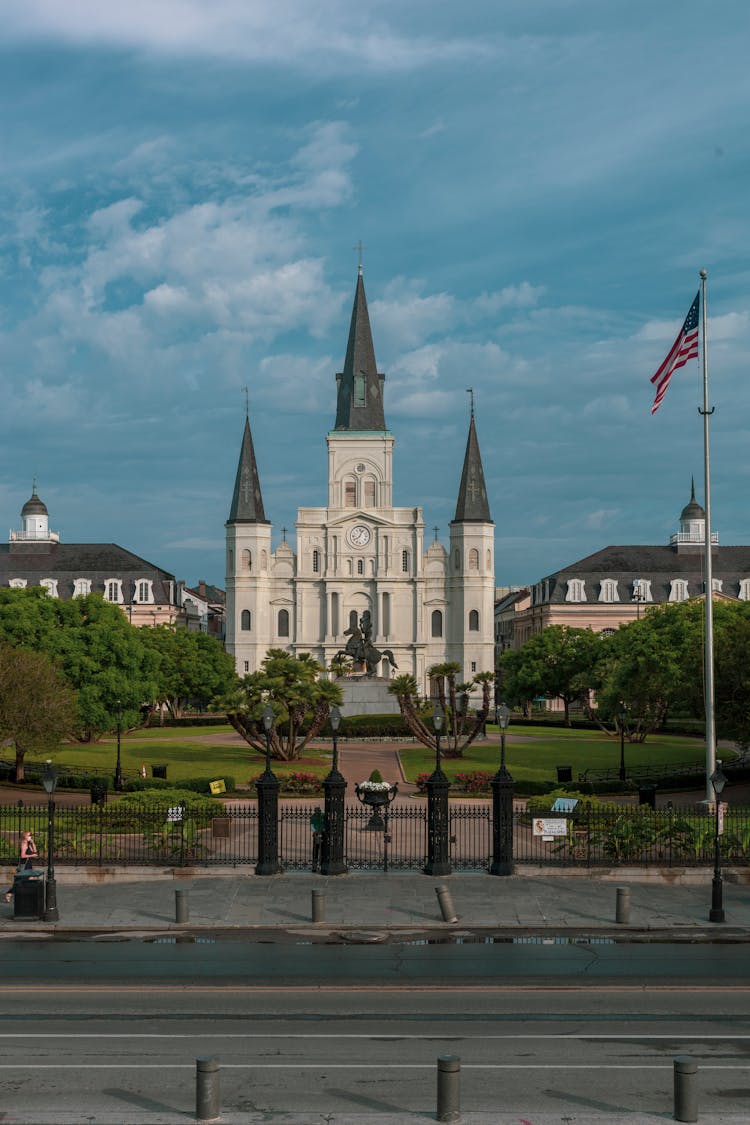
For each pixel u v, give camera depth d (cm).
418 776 5716
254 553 14000
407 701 7275
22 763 6106
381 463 14312
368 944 2825
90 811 4044
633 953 2736
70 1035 2089
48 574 14475
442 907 3066
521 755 7356
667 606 8638
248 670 13888
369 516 14112
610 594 14262
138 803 4066
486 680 7319
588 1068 1938
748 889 3497
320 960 2650
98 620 7881
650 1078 1894
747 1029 2145
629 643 8706
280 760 6962
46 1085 1850
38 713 5662
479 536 13900
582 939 2889
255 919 3066
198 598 19125
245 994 2353
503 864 3609
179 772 6306
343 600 14125
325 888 3441
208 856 3791
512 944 2830
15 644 7488
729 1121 1697
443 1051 2019
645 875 3609
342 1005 2278
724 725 5891
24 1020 2175
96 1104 1773
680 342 5103
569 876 3625
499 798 3631
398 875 3622
